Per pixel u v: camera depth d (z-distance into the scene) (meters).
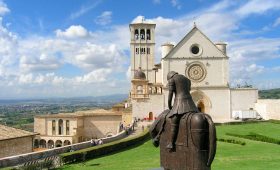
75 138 89.44
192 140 14.96
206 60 84.50
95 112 96.88
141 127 70.75
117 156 39.16
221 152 39.31
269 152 39.09
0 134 39.75
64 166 33.38
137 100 82.75
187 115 15.38
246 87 86.44
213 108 84.19
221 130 62.53
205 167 14.79
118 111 98.75
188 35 84.62
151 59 103.94
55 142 91.31
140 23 103.62
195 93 84.19
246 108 84.56
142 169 30.34
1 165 29.77
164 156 16.56
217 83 84.44
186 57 84.31
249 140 49.94
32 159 33.69
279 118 77.19
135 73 90.00
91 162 35.50
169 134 16.14
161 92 87.44
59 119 91.81
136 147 45.75
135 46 103.81
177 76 16.12
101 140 47.53
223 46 90.31
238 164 31.66
